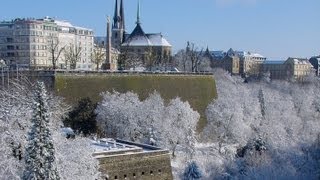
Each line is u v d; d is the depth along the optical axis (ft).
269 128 417.08
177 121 377.91
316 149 348.18
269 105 513.45
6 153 181.68
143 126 352.90
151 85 459.32
